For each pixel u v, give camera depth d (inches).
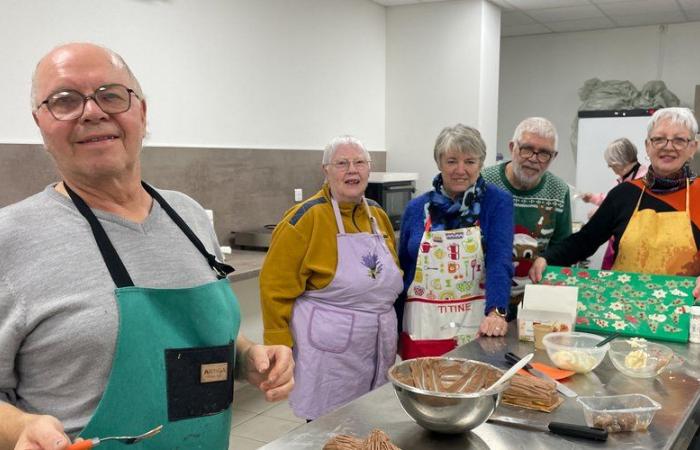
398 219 189.6
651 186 87.5
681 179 85.7
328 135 188.1
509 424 54.4
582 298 84.3
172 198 52.8
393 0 204.4
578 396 60.3
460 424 50.0
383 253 87.1
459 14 202.4
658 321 79.6
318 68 181.9
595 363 66.4
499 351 75.1
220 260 55.3
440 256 87.0
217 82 147.8
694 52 242.1
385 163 218.7
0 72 105.0
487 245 87.9
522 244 98.3
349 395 85.7
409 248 89.9
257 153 160.7
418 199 91.7
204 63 143.8
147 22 129.5
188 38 139.3
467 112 204.1
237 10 152.2
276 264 85.0
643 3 211.8
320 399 84.9
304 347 85.0
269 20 162.4
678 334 78.1
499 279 84.4
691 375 66.4
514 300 96.2
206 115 145.4
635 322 80.4
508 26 249.6
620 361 67.4
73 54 42.0
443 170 85.9
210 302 47.4
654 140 84.3
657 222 86.4
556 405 57.9
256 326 155.3
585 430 51.1
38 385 41.8
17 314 39.6
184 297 45.7
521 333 79.3
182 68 138.3
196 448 46.5
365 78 204.7
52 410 41.6
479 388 56.7
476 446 50.5
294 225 84.2
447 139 84.1
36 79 42.3
